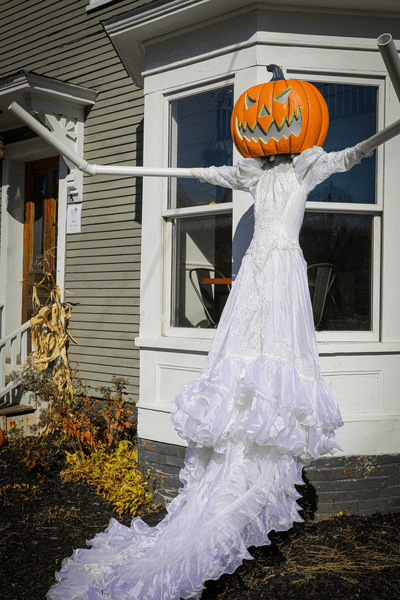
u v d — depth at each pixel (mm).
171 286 4152
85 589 2387
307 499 3406
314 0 3490
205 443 2379
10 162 6746
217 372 2410
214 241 3922
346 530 3223
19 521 3465
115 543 2814
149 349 4055
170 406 3918
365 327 3678
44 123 5430
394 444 3533
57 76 6012
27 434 5562
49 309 5488
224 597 2516
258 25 3582
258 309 2520
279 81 2699
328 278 3629
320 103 2705
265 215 2646
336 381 3490
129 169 2809
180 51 4023
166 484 3881
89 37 5715
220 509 2277
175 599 2229
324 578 2654
